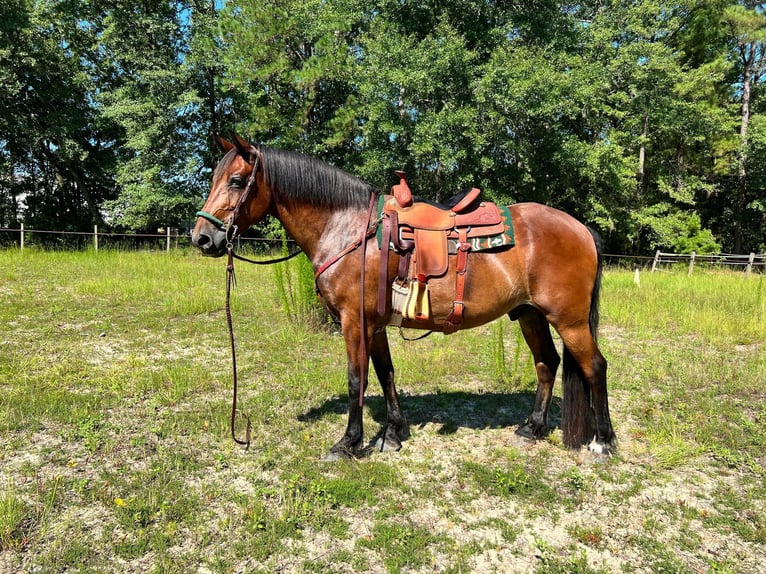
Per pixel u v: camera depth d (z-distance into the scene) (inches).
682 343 248.1
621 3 768.9
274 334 247.4
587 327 122.2
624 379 188.9
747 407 160.2
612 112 681.6
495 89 577.6
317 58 583.2
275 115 628.7
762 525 100.3
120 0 703.7
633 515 104.7
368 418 152.0
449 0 653.3
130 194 687.7
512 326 285.9
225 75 615.2
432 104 627.2
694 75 729.0
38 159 810.2
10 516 95.0
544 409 137.8
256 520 98.9
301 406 159.9
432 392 176.4
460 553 92.4
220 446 131.7
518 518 104.0
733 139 785.6
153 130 651.5
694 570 88.9
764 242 945.5
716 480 117.9
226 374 186.7
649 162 804.0
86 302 300.4
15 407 146.8
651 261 735.1
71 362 192.7
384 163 621.0
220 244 117.8
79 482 110.9
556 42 679.1
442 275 113.6
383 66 597.6
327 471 120.1
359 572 87.7
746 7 852.6
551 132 633.6
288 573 87.1
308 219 122.8
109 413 149.6
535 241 118.0
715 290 397.7
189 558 89.2
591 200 712.4
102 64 764.0
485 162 593.0
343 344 235.1
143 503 103.0
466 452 131.6
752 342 248.4
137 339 231.6
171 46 728.3
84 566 86.7
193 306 291.6
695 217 780.0
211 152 723.4
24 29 649.6
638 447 133.6
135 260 490.0
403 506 106.7
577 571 87.6
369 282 116.5
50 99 709.3
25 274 387.5
